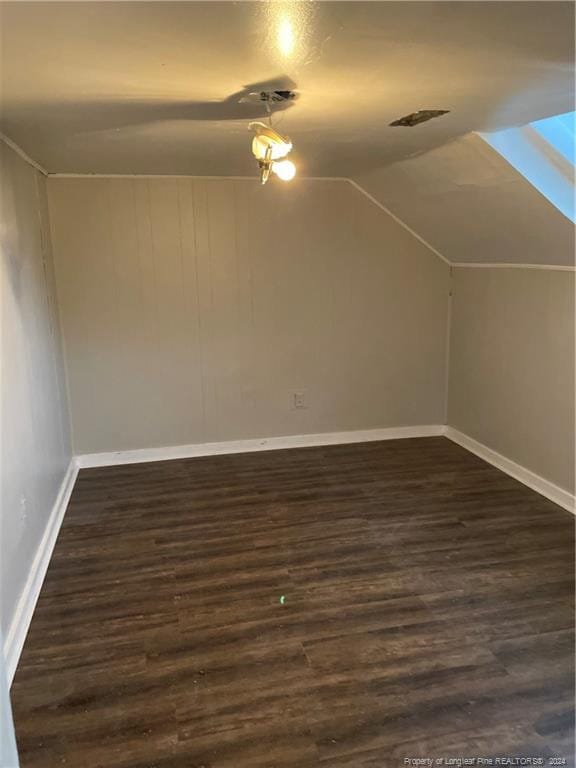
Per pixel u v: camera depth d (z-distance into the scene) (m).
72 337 3.81
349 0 1.13
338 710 1.87
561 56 1.52
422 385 4.47
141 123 2.25
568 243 2.93
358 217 4.08
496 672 2.04
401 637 2.22
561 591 2.51
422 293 4.31
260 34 1.32
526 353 3.53
